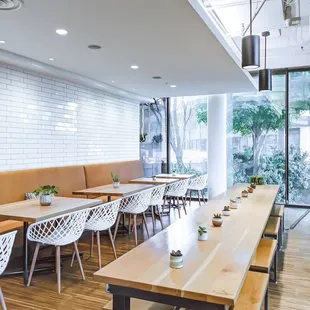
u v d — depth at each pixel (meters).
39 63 4.77
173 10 3.02
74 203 3.90
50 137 5.53
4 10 2.99
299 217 6.88
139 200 4.69
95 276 1.80
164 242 2.39
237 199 3.98
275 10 4.69
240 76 5.83
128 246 4.85
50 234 3.30
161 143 9.20
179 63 4.91
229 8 4.61
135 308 2.09
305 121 7.79
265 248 3.24
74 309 2.93
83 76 5.75
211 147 8.20
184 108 8.97
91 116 6.61
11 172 4.60
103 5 2.90
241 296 2.26
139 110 8.73
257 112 8.20
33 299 3.12
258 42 3.57
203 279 1.73
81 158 6.32
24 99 5.00
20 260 4.12
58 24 3.35
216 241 2.41
